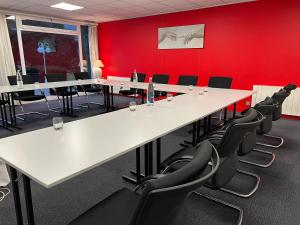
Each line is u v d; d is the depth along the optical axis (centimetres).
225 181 159
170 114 232
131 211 123
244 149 200
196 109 255
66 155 134
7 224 183
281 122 464
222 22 549
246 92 391
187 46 614
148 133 172
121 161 294
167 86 468
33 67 702
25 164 123
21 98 477
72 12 625
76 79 639
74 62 807
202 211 197
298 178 249
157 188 71
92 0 501
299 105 469
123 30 742
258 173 260
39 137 166
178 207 93
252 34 515
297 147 334
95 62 782
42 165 121
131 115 229
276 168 272
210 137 213
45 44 722
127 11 612
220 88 449
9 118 502
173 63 651
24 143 154
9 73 609
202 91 392
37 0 501
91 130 181
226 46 554
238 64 545
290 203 207
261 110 248
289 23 469
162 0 502
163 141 365
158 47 670
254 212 195
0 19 580
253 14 506
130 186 236
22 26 645
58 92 542
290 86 362
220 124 444
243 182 240
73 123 203
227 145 151
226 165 160
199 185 79
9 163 126
